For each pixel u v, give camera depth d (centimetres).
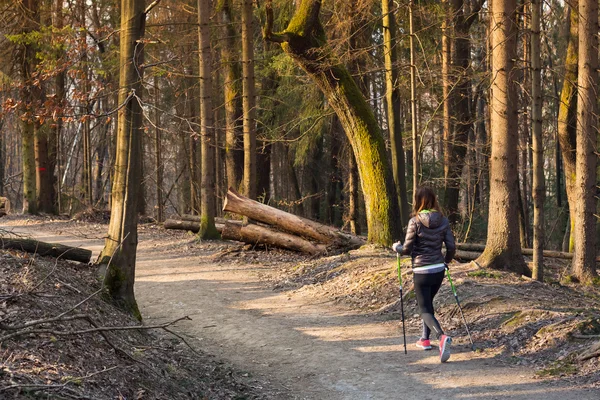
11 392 379
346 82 1306
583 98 1088
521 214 1888
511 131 1019
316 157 2917
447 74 1434
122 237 769
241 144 2159
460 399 547
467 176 2020
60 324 548
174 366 602
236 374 644
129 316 736
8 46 2167
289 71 1816
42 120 688
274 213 1419
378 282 988
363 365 661
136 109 771
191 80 2300
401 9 1437
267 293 1048
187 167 3144
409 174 2572
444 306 825
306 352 718
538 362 624
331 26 1602
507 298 805
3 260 670
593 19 1068
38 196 2505
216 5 2059
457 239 1884
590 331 659
